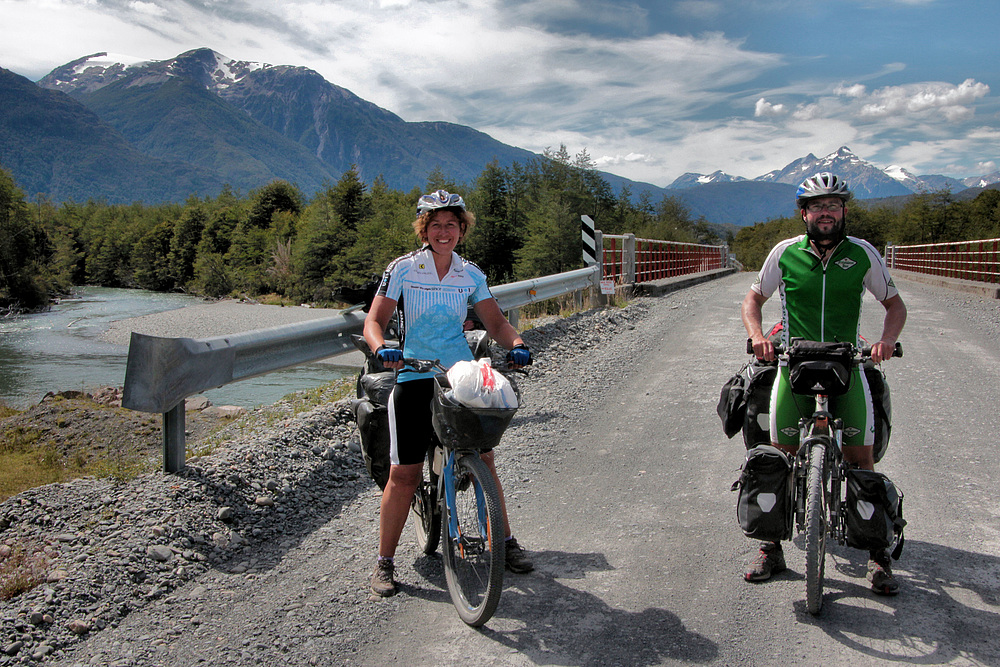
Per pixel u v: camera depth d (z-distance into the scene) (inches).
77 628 119.0
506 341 139.6
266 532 162.1
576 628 117.3
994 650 107.4
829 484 124.7
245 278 2561.5
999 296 747.4
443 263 135.3
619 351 392.5
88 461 248.1
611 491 183.0
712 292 838.5
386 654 111.1
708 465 200.8
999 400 266.8
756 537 125.1
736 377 149.9
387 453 140.9
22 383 643.5
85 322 1401.3
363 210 2246.6
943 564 136.7
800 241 133.9
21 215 2047.2
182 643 115.5
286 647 113.4
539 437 232.1
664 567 139.3
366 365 164.6
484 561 117.3
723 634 114.0
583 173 1680.6
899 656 106.2
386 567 133.6
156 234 3560.5
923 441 217.0
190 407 324.2
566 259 1374.3
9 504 165.6
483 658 109.1
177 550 147.3
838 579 132.7
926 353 373.4
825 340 132.7
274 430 221.9
